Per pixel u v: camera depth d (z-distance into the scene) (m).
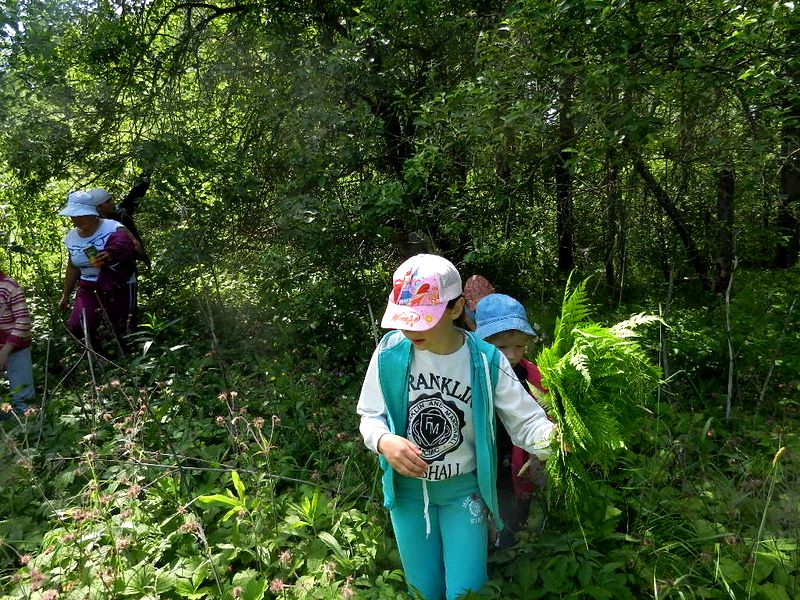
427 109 4.41
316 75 4.82
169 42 6.34
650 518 2.41
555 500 2.27
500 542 2.36
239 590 2.10
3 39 4.91
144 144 5.00
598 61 3.70
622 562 2.13
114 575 2.27
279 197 5.11
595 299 5.92
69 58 5.69
